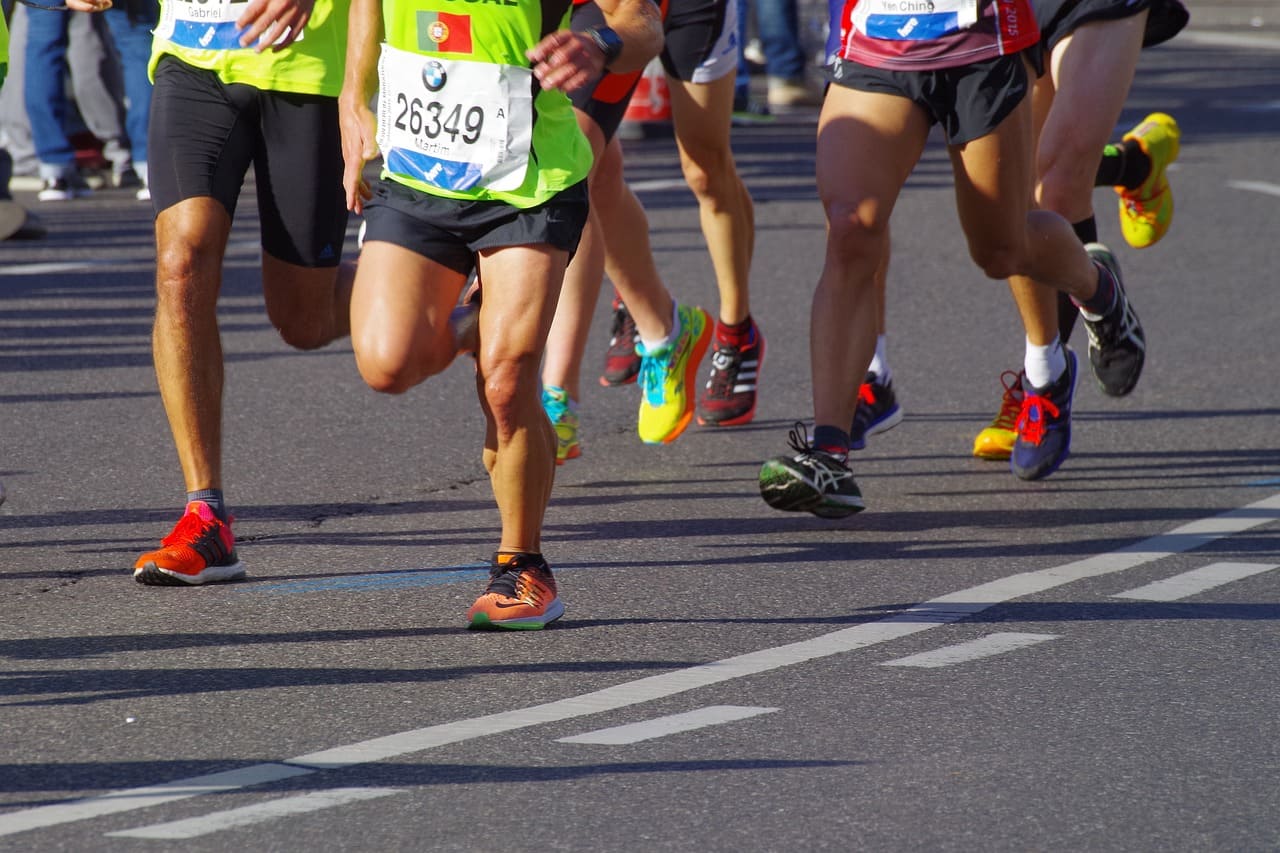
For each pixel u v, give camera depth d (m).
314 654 15.93
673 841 11.77
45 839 11.59
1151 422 27.02
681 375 24.47
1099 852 11.76
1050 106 24.55
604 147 21.98
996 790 12.80
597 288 23.36
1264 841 11.99
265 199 18.91
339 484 22.70
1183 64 100.00
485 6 15.66
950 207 49.59
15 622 16.83
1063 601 17.98
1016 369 30.75
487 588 16.91
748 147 60.53
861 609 17.66
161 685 14.96
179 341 18.12
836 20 20.58
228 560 18.39
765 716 14.36
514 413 16.27
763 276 38.75
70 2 19.84
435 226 15.96
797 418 27.22
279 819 12.00
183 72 18.31
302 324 19.89
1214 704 14.81
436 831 11.85
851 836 11.91
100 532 20.30
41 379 28.20
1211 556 19.83
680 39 23.78
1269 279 39.50
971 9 19.69
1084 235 23.53
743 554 19.81
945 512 21.94
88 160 48.66
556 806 12.34
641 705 14.61
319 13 18.36
